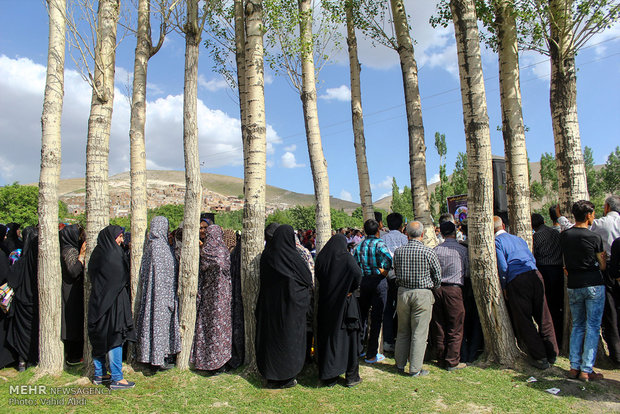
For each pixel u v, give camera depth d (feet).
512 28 21.20
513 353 18.13
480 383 16.47
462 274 18.78
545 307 17.90
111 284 16.12
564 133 20.75
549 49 21.42
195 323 18.34
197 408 14.44
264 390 16.11
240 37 27.04
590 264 16.01
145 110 22.16
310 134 27.86
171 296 17.92
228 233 23.45
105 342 15.97
